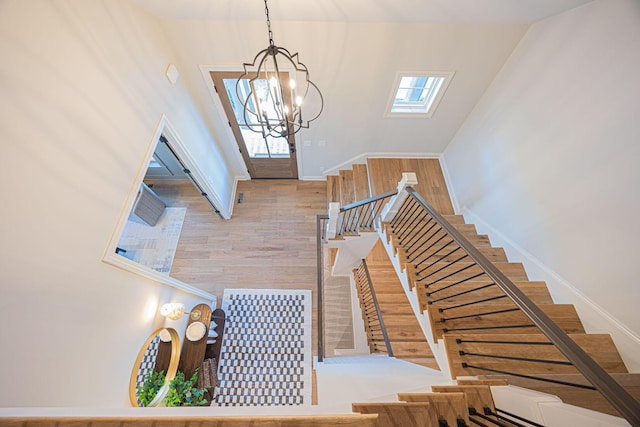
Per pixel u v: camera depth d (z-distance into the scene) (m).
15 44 1.20
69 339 1.40
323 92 3.52
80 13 1.61
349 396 1.57
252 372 3.24
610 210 1.95
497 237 3.20
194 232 4.38
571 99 2.26
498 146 3.23
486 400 1.40
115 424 0.88
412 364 2.34
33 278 1.23
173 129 2.81
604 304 2.01
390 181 4.40
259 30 2.86
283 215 4.66
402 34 2.93
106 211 1.74
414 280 2.38
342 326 4.22
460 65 3.19
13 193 1.17
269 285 3.92
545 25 2.53
